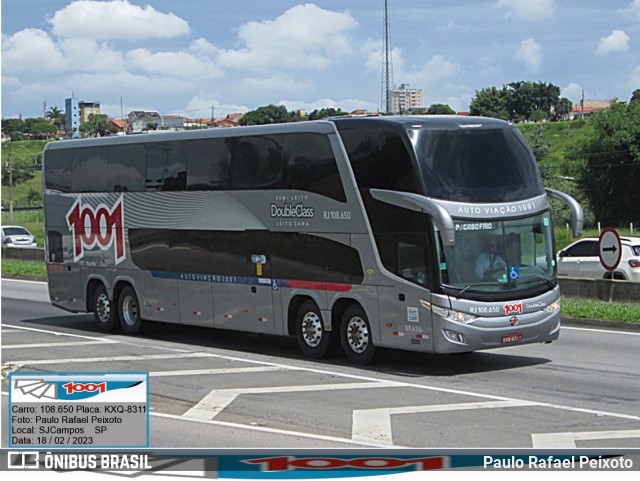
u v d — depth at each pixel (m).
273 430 12.07
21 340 21.27
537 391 14.52
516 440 11.33
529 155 17.08
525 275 16.47
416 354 18.50
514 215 16.44
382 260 16.48
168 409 13.50
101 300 22.88
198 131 20.03
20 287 35.91
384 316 16.53
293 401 13.88
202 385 15.25
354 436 11.66
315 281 17.66
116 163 22.12
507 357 18.02
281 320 18.36
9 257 45.84
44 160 24.33
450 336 15.72
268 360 17.98
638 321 21.73
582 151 74.38
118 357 18.48
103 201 22.52
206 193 19.78
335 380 15.66
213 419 12.80
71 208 23.50
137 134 21.56
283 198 18.17
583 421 12.34
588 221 73.62
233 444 11.38
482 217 16.11
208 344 20.52
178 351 19.34
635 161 71.50
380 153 16.52
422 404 13.56
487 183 16.38
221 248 19.52
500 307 16.06
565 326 22.55
